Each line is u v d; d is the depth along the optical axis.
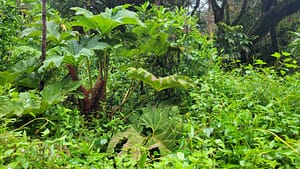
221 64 4.42
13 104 2.53
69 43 3.09
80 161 1.76
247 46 7.43
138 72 2.83
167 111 2.82
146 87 3.33
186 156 1.90
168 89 3.24
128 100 3.26
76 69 3.20
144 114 2.72
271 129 1.99
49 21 3.69
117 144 2.55
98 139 2.45
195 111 2.71
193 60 3.45
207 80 3.21
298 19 9.43
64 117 2.56
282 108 2.39
